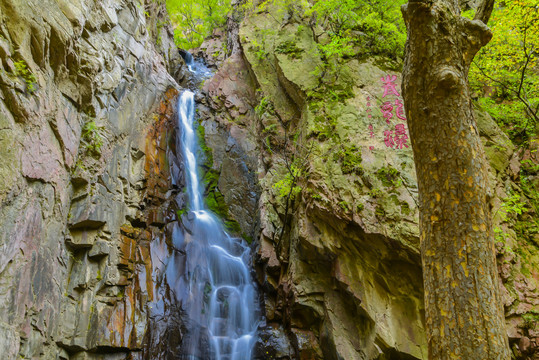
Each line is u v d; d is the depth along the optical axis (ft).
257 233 32.35
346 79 31.40
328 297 26.25
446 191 11.24
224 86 43.42
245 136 39.91
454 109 11.60
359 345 24.34
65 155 23.21
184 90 43.65
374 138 27.66
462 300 10.36
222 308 30.12
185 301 28.81
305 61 34.88
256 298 30.73
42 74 20.84
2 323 16.93
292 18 41.29
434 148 11.66
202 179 37.99
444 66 11.71
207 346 27.55
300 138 31.09
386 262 24.64
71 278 23.48
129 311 25.27
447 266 10.79
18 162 18.38
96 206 25.36
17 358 17.80
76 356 21.99
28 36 19.47
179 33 69.15
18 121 18.67
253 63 40.27
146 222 29.71
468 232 10.80
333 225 25.76
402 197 24.40
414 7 11.89
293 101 35.58
